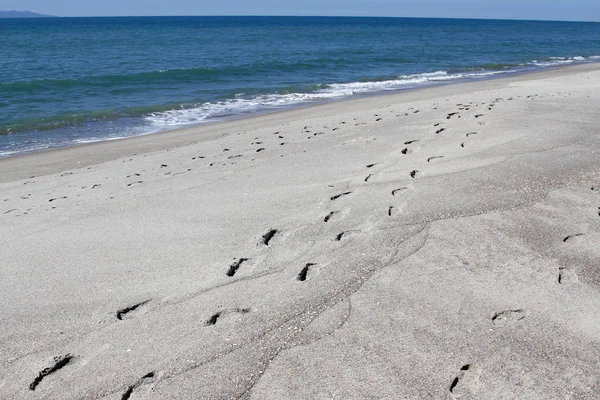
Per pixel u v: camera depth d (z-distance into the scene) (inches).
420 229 190.5
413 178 242.4
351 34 2947.8
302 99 709.3
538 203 209.3
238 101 702.5
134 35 2773.1
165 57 1423.5
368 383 118.3
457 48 1850.4
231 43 2049.7
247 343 133.4
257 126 497.4
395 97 671.8
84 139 487.5
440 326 137.0
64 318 147.7
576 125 324.8
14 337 139.9
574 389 115.0
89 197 269.9
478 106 408.5
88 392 119.0
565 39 2733.8
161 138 473.1
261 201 229.3
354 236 188.1
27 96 741.3
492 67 1183.6
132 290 160.7
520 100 429.7
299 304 149.1
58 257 187.5
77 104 680.4
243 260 176.1
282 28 4023.1
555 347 128.0
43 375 125.4
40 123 561.3
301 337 135.0
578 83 641.6
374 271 164.6
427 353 127.1
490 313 142.0
